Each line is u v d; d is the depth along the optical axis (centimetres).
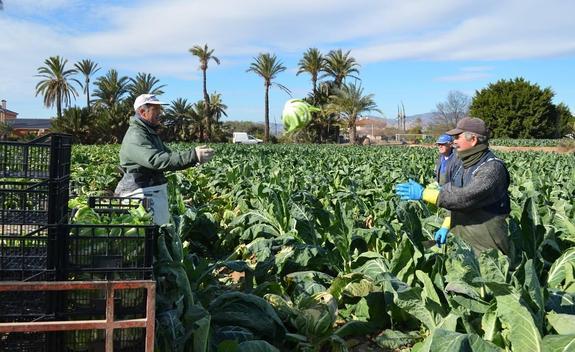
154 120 541
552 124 7038
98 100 6856
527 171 1442
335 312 438
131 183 541
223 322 405
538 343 320
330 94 6431
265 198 867
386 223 568
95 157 2312
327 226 613
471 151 445
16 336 299
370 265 503
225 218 880
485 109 7112
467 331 375
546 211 658
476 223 454
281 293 489
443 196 445
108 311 271
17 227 345
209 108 6869
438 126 8038
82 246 310
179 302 378
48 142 329
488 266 359
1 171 332
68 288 264
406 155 2669
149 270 315
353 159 2203
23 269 304
